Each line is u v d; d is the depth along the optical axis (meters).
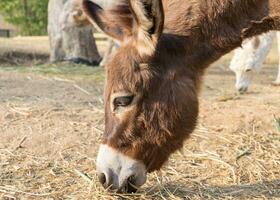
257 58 3.29
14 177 2.13
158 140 1.83
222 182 2.13
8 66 5.07
